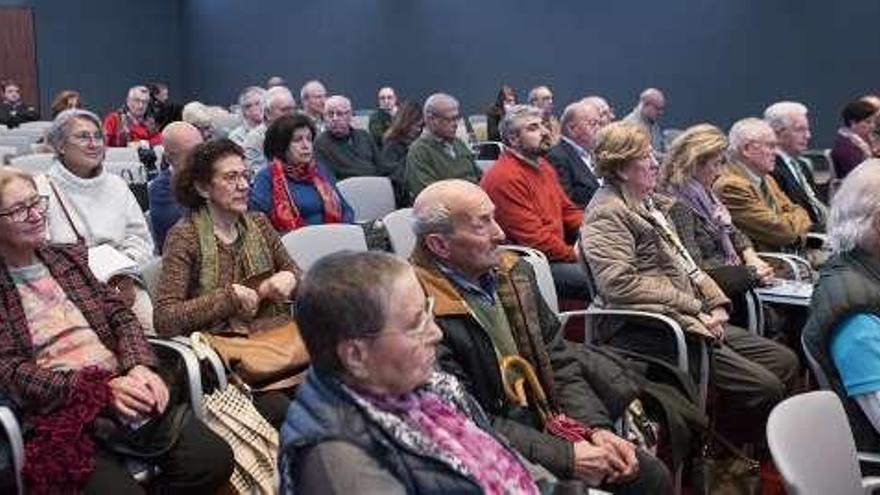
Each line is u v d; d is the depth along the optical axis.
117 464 2.36
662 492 2.47
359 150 6.53
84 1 13.74
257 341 2.81
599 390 2.64
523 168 4.45
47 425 2.29
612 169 3.33
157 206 4.07
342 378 1.54
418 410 1.62
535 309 2.56
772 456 1.82
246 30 13.60
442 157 5.75
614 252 3.23
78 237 3.25
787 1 8.74
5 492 2.29
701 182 3.89
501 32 10.84
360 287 1.52
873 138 6.64
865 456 2.29
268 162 4.50
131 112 9.32
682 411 2.87
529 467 2.15
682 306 3.18
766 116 5.08
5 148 6.99
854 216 2.40
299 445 1.46
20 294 2.48
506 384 2.40
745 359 3.32
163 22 14.40
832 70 8.55
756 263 3.87
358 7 12.22
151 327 2.91
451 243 2.37
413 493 1.50
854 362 2.30
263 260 3.02
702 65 9.32
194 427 2.48
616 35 9.88
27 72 13.40
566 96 10.34
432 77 11.56
